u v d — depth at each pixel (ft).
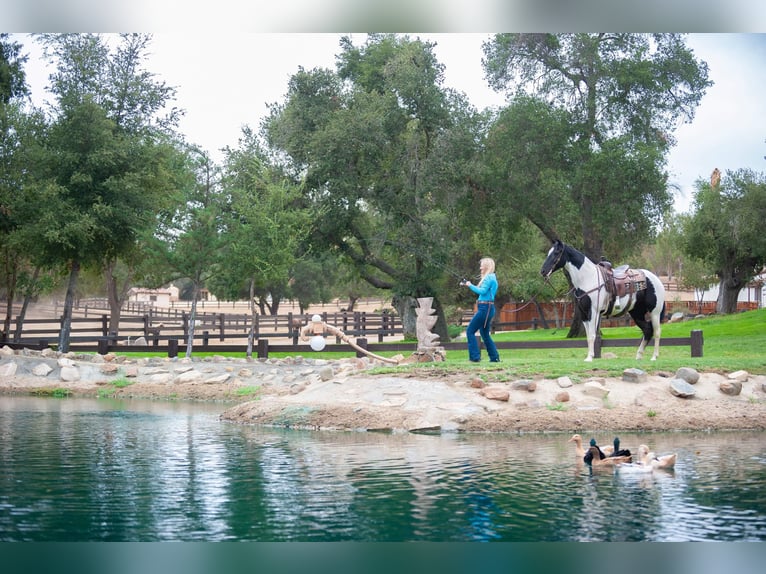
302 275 224.94
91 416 53.83
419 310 59.82
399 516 24.93
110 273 139.95
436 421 46.32
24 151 99.35
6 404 63.26
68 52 104.06
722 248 166.50
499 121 114.83
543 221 120.78
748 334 107.14
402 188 117.91
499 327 190.19
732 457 35.65
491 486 29.17
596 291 57.98
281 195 98.02
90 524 24.03
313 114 117.91
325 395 52.75
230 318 122.11
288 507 25.96
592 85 112.98
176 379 76.95
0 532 23.31
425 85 115.55
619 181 106.11
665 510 25.39
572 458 35.58
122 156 101.96
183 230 95.91
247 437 42.78
